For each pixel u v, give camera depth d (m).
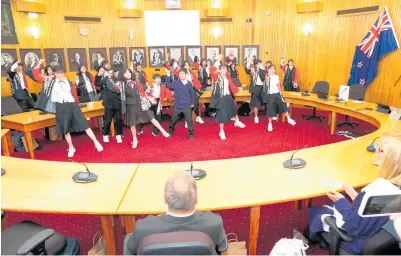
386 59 6.95
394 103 6.85
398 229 1.65
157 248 1.27
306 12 8.61
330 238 2.20
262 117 7.72
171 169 2.74
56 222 3.22
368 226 1.86
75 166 2.81
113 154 5.14
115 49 9.51
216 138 5.98
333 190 2.26
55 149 5.45
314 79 8.86
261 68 6.84
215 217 1.66
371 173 2.59
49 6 8.38
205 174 2.60
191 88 5.82
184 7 9.70
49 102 4.62
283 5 9.09
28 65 7.88
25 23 7.83
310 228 2.37
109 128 5.83
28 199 2.22
